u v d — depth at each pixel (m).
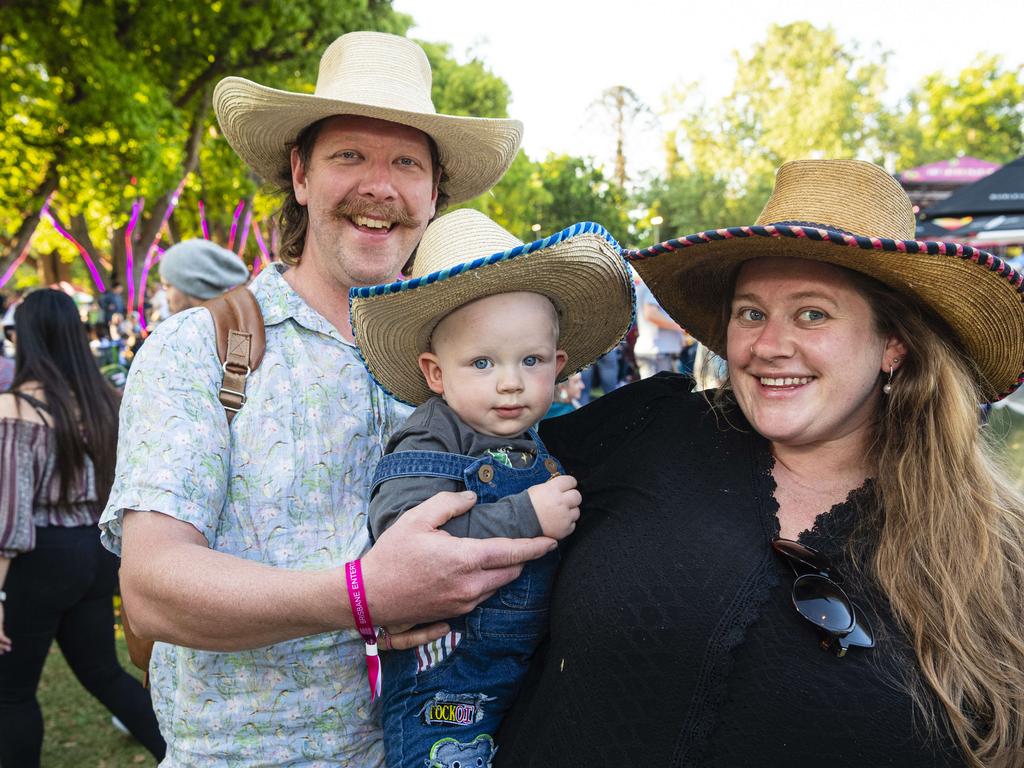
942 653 1.21
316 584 1.30
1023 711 1.17
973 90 43.91
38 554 2.70
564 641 1.41
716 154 50.47
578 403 5.92
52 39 10.87
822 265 1.34
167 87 14.16
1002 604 1.25
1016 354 1.44
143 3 12.31
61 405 2.74
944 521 1.30
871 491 1.40
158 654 1.65
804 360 1.34
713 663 1.25
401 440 1.58
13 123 11.45
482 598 1.38
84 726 3.58
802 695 1.21
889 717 1.18
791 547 1.30
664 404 1.74
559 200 38.22
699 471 1.50
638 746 1.28
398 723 1.53
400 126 1.71
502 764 1.45
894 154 48.09
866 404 1.44
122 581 1.39
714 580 1.31
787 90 50.00
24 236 12.82
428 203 1.80
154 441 1.42
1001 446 1.55
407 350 1.64
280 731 1.54
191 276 4.34
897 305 1.36
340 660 1.56
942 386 1.36
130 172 12.70
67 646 2.91
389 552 1.31
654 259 1.52
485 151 1.94
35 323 2.82
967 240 11.99
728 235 1.28
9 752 2.70
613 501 1.52
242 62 14.70
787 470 1.48
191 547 1.36
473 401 1.54
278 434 1.56
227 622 1.30
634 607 1.33
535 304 1.55
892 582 1.27
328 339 1.66
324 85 1.88
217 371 1.55
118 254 16.62
